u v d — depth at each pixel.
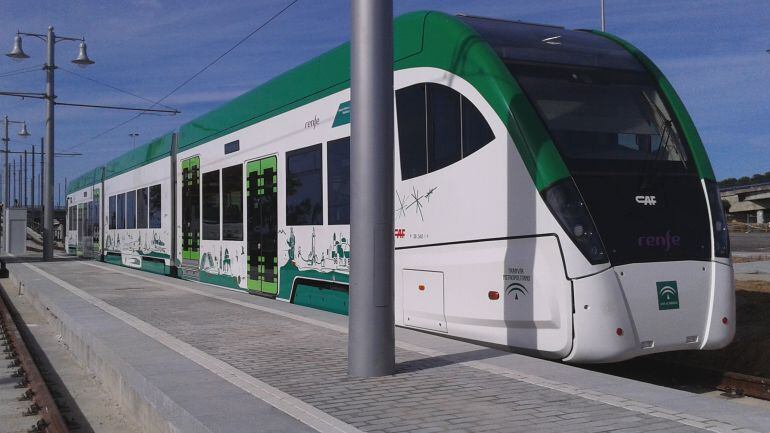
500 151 7.05
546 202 6.62
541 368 6.21
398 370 6.18
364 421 4.67
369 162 5.98
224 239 13.70
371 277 5.96
